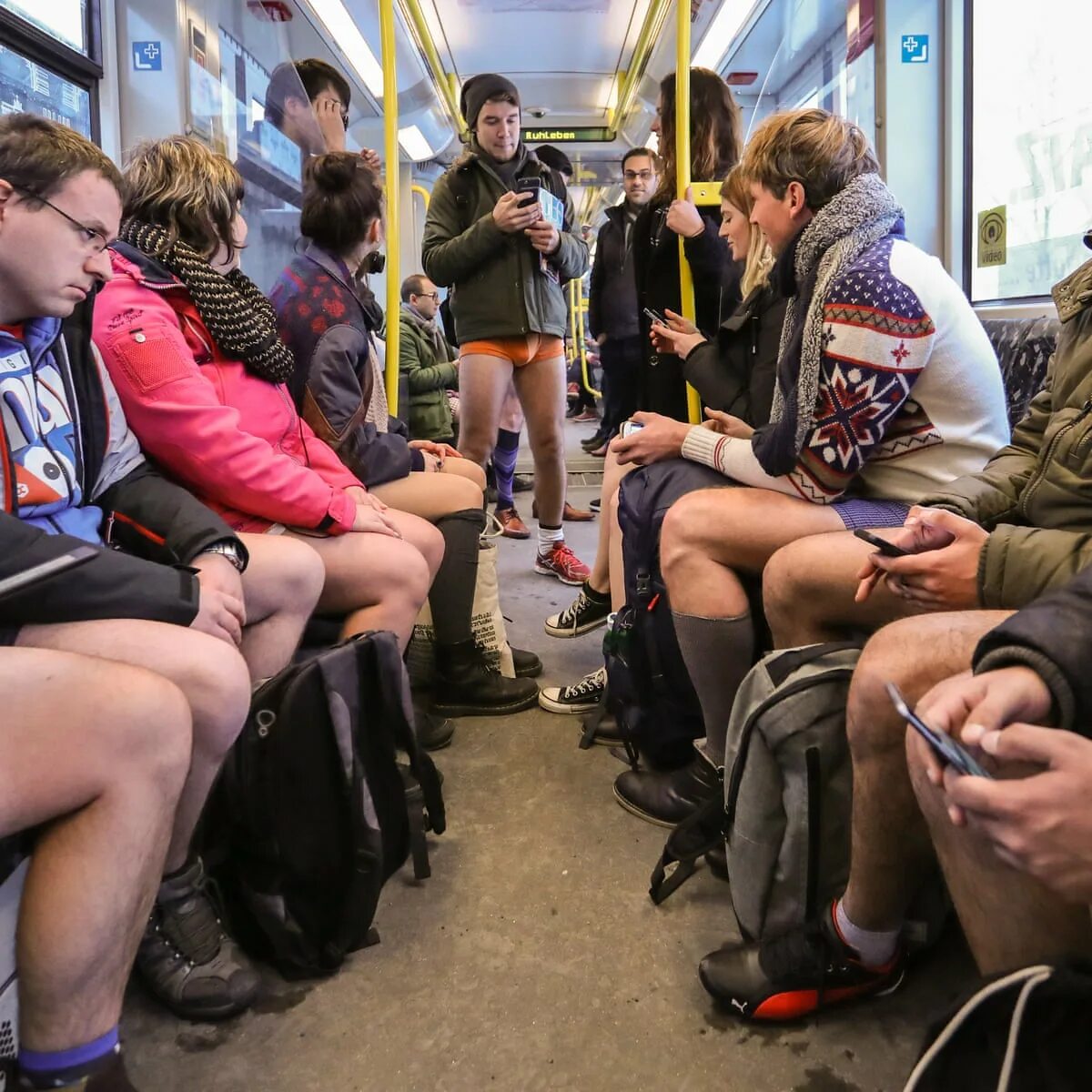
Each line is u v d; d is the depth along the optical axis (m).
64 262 1.38
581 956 1.65
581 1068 1.38
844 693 1.49
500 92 3.42
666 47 5.68
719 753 2.01
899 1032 1.44
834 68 3.73
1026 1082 0.87
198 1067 1.39
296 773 1.54
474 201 3.53
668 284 3.11
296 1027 1.48
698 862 1.96
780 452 1.87
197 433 1.82
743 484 2.04
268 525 2.01
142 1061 1.41
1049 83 2.76
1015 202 2.98
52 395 1.52
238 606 1.56
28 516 1.44
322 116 3.57
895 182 3.29
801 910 1.52
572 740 2.57
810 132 1.91
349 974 1.62
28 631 1.31
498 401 3.55
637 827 2.10
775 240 2.02
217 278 1.95
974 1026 0.90
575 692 2.76
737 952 1.53
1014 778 0.87
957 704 0.89
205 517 1.66
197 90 3.52
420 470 2.78
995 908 1.01
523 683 2.82
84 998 1.12
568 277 3.60
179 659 1.32
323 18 4.90
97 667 1.12
